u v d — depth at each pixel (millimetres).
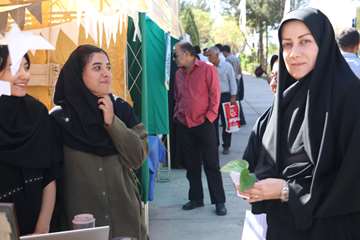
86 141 2480
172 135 7648
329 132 1915
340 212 1925
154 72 5891
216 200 5547
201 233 5004
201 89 5309
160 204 5953
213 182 5527
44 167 2307
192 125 5414
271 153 2139
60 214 2582
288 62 2035
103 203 2506
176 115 5602
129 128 2713
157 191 6523
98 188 2494
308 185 1984
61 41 3766
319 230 1987
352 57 4512
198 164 5680
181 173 7500
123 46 4500
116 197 2547
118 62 4508
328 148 1917
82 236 1889
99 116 2508
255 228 2988
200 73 5301
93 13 2451
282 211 2098
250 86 26078
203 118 5387
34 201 2311
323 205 1933
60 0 2486
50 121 2420
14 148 2215
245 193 2049
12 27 1750
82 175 2486
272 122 2154
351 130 1894
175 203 5992
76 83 2496
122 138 2518
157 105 5910
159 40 5902
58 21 2617
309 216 1952
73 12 2609
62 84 2551
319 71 1961
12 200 2242
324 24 2016
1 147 2195
